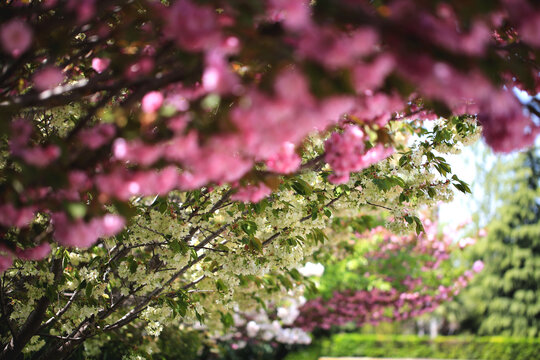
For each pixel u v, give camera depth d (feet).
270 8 4.70
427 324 67.97
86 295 10.16
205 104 4.90
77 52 7.47
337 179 6.44
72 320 11.57
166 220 9.66
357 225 17.26
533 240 57.77
